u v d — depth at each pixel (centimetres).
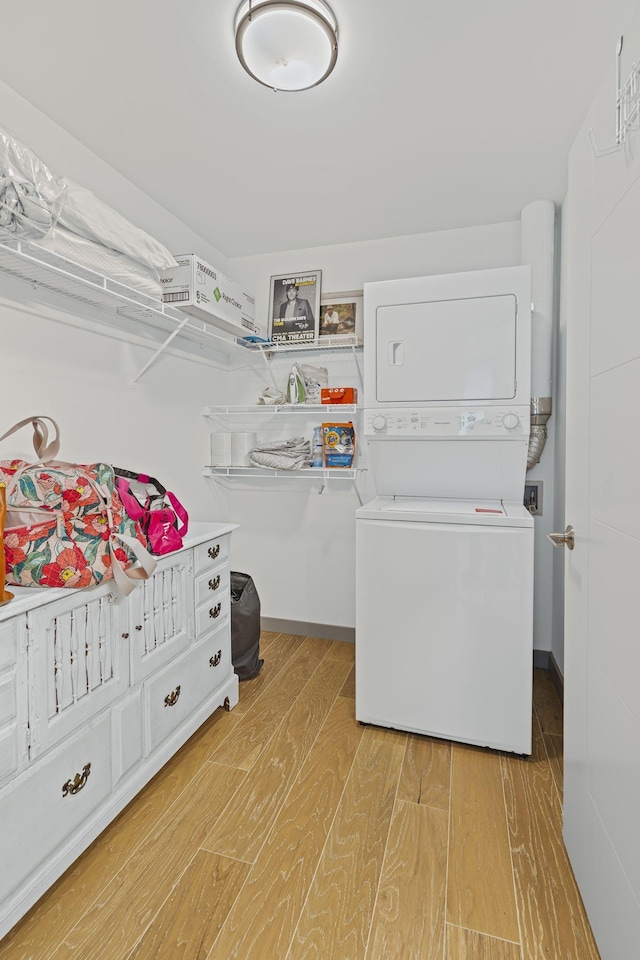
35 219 127
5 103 154
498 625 179
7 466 134
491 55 141
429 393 210
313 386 277
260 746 185
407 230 254
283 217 240
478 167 199
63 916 116
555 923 116
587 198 117
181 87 153
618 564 98
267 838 141
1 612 106
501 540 178
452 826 146
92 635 133
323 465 264
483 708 182
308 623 293
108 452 201
